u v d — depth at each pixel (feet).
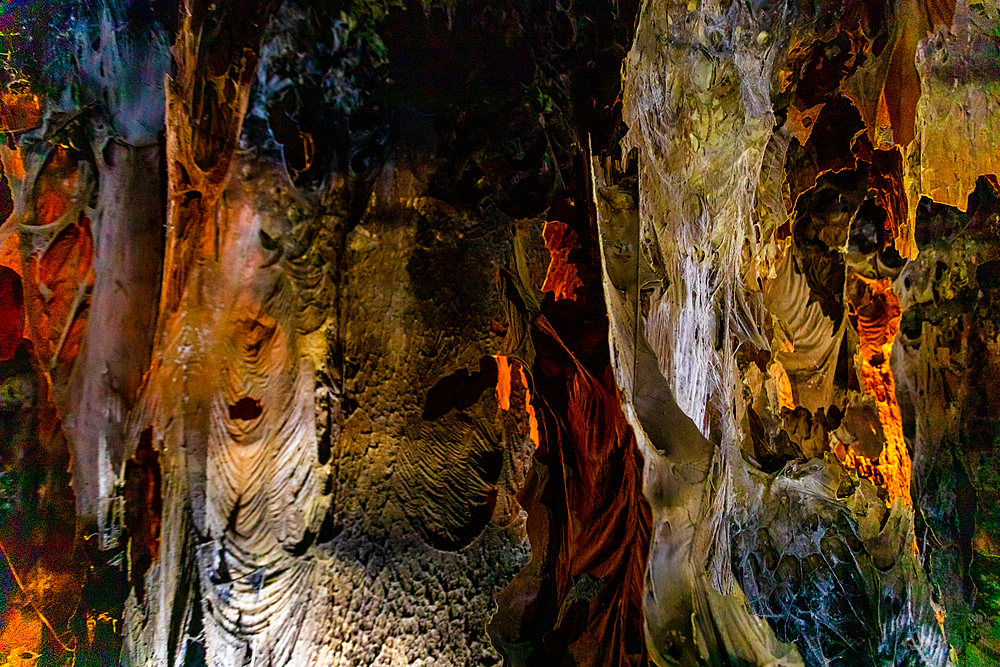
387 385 10.03
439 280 10.16
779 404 16.37
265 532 9.73
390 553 9.80
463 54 10.11
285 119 9.89
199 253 9.87
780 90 16.06
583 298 10.54
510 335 10.35
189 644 9.52
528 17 10.21
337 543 9.71
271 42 9.78
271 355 9.92
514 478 10.48
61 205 9.98
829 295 17.15
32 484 9.84
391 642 9.59
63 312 9.99
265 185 9.87
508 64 10.21
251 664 9.47
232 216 9.85
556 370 10.51
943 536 15.07
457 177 10.18
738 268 15.07
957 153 15.28
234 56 9.80
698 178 13.15
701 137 12.93
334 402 9.95
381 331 10.04
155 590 9.66
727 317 14.48
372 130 10.05
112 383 9.91
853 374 16.93
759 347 15.81
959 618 14.55
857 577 15.11
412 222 10.10
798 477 15.67
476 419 10.41
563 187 10.47
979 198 15.03
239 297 9.88
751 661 10.48
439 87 10.09
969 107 15.02
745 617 11.08
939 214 15.62
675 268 12.37
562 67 10.43
